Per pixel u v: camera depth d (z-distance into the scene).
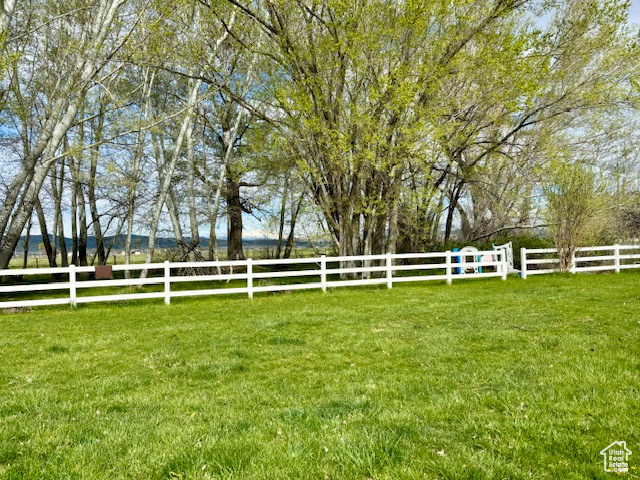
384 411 4.04
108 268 12.29
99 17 15.03
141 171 22.05
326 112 15.56
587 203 16.84
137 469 3.13
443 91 16.06
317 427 3.75
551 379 4.72
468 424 3.72
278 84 15.43
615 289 12.39
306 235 21.17
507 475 2.92
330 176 16.66
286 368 5.91
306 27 15.51
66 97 15.41
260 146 18.03
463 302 11.11
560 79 17.77
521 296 11.75
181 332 8.40
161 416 4.18
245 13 15.74
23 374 5.84
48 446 3.53
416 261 22.59
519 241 21.22
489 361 5.71
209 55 17.39
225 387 5.12
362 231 20.08
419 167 17.81
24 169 15.19
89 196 23.73
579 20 16.77
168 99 23.02
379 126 14.91
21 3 18.16
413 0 13.66
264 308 11.29
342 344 7.11
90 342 7.67
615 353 5.69
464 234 25.23
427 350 6.48
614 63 17.31
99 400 4.73
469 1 13.92
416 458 3.16
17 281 22.84
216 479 2.96
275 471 3.02
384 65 15.41
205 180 22.88
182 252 21.47
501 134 20.53
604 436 3.40
